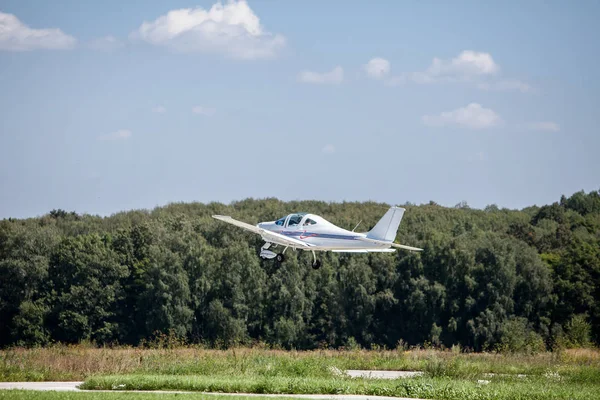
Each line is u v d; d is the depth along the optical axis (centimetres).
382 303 13400
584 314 12938
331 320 13338
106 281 13412
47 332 12925
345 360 7456
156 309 12888
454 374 6144
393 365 7169
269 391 4916
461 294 13438
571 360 7750
